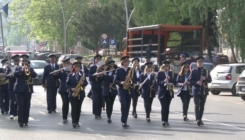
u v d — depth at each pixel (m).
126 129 22.61
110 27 110.12
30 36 137.38
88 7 118.31
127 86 22.94
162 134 21.09
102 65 25.36
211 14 61.44
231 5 46.66
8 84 26.66
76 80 22.91
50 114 28.52
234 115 28.38
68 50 142.50
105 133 21.36
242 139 19.89
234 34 46.34
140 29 49.00
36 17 123.56
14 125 23.89
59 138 20.03
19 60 25.81
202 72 23.78
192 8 60.28
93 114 28.39
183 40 48.41
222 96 43.38
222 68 44.25
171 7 68.62
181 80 25.50
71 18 116.62
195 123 24.73
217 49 95.81
